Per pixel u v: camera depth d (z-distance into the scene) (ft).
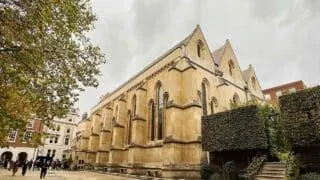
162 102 99.45
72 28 28.68
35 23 25.25
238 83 125.18
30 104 28.27
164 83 100.83
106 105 161.68
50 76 30.30
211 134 67.77
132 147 96.22
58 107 31.68
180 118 82.89
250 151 58.39
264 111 60.13
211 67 107.04
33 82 27.32
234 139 60.54
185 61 93.45
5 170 108.88
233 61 128.57
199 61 101.71
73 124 223.10
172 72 88.79
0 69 24.76
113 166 112.68
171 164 74.13
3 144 29.53
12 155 143.02
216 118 68.33
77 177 87.04
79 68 33.22
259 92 146.61
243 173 53.47
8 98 25.22
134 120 101.71
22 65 25.89
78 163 159.43
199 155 73.82
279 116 59.06
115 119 141.79
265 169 50.14
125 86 141.90
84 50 33.60
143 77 121.29
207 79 101.55
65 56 30.76
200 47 107.76
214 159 65.62
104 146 135.64
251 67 150.51
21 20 24.97
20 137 27.68
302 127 47.47
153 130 100.17
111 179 79.30
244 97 124.47
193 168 72.74
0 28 24.68
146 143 99.91
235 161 60.59
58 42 29.48
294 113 49.65
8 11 24.26
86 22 32.19
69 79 32.01
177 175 73.41
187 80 88.22
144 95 109.60
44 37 27.84
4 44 25.41
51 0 25.11
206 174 60.70
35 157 155.63
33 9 24.68
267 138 56.65
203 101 96.94
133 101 125.49
